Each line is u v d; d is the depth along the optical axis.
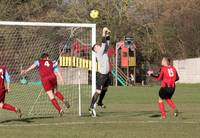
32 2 141.25
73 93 65.56
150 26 141.88
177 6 139.12
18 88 75.44
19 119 37.16
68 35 66.06
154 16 142.88
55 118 37.91
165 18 139.25
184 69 125.50
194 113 43.06
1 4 135.75
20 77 78.81
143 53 140.88
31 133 28.75
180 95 75.12
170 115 40.59
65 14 140.88
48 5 144.62
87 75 72.19
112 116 39.62
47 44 75.94
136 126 32.31
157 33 140.62
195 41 135.12
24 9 138.38
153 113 43.16
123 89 93.81
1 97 35.09
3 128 31.20
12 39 77.44
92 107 39.34
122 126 32.28
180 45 137.75
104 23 137.50
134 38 140.62
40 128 31.17
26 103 55.56
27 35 78.44
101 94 40.00
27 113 43.53
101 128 31.14
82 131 29.66
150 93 80.69
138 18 142.88
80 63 60.09
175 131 29.78
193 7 136.50
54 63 40.97
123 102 60.50
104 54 38.59
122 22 139.00
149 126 32.34
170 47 138.88
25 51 78.75
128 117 38.62
